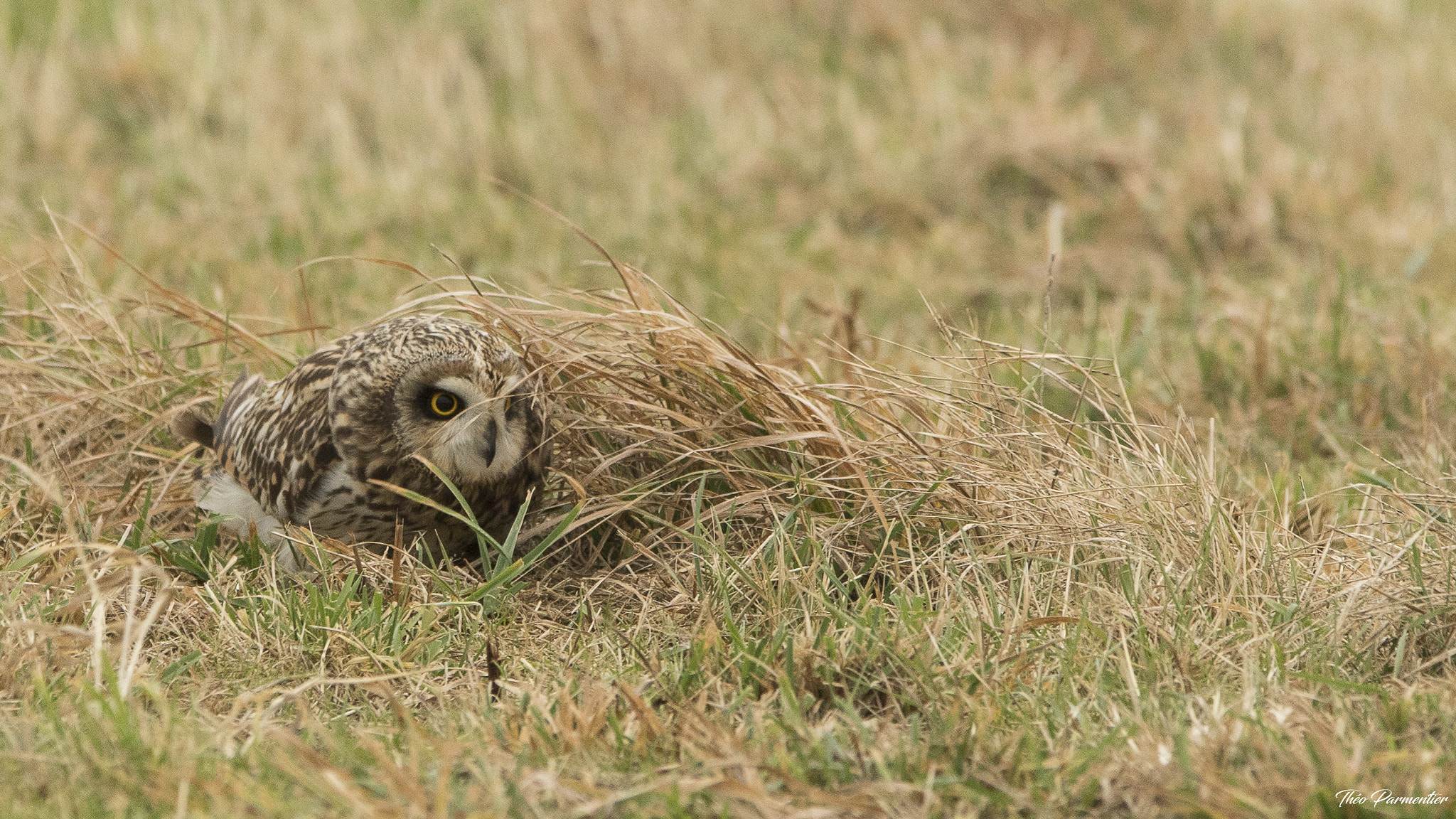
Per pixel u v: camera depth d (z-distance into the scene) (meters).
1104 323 17.73
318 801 7.45
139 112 24.73
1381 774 7.57
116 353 13.50
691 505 11.89
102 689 8.55
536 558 10.62
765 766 7.60
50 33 26.02
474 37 27.84
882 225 22.58
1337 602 9.78
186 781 7.31
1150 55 28.17
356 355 10.59
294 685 9.30
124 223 20.22
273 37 26.88
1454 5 32.47
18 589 9.71
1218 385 15.77
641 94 26.88
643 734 8.27
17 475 12.12
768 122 25.55
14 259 15.99
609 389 12.25
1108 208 21.98
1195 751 7.84
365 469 10.55
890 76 27.23
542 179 23.59
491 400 10.27
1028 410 13.29
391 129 24.78
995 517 10.98
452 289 17.64
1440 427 14.04
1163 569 10.14
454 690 9.31
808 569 10.52
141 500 12.06
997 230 22.17
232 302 16.59
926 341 17.25
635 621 10.62
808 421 11.62
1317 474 13.58
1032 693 8.87
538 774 7.47
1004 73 26.95
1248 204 21.22
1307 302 17.20
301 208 21.53
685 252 20.70
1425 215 21.52
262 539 11.46
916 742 8.12
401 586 10.33
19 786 7.59
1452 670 9.11
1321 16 29.84
